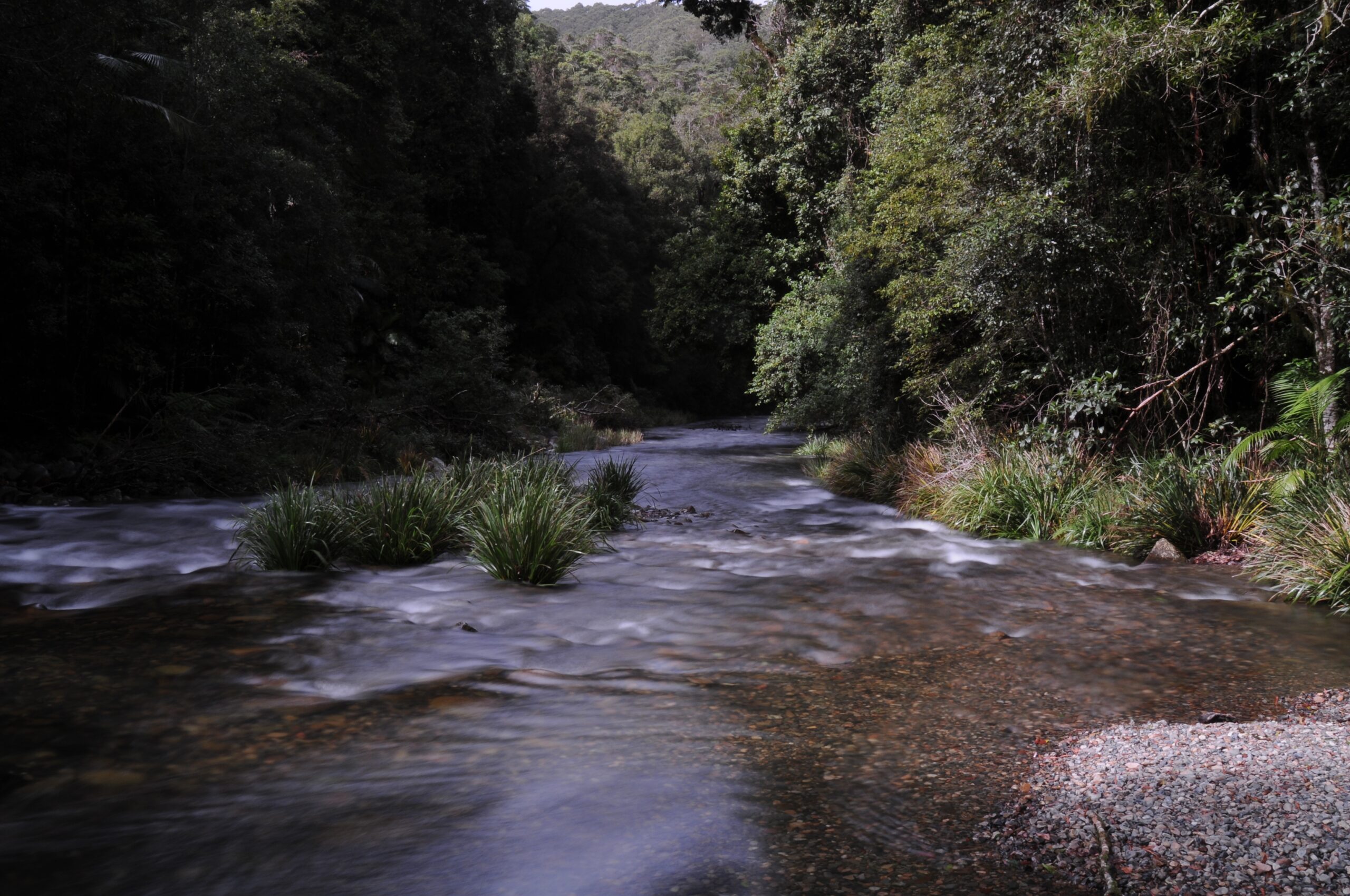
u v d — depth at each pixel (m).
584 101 69.69
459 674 5.15
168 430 14.85
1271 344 10.23
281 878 2.84
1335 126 9.67
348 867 2.90
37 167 14.47
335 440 17.28
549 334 42.50
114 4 15.09
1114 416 11.27
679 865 2.91
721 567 8.55
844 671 5.28
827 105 22.16
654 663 5.43
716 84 79.75
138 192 16.41
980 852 2.99
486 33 37.41
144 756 3.89
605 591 7.41
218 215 17.38
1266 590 7.44
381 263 30.05
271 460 15.23
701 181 58.88
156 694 4.73
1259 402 10.76
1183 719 4.45
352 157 28.98
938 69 12.73
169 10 17.47
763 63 27.53
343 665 5.28
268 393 18.20
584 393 40.09
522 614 6.59
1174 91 9.73
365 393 23.84
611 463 13.11
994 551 9.27
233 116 18.53
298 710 4.50
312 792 3.50
